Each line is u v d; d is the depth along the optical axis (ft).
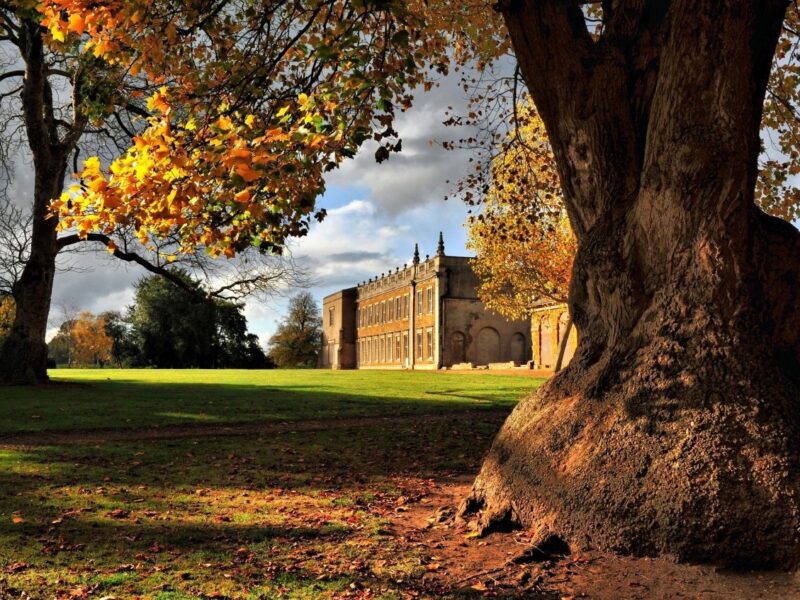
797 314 19.84
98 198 17.75
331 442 41.78
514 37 22.71
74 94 72.08
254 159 17.07
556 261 100.01
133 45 26.91
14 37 75.61
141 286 239.91
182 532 20.88
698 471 17.01
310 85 25.76
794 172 40.50
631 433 18.49
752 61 19.01
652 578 15.92
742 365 18.26
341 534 20.77
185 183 18.30
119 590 15.56
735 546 16.28
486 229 82.58
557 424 20.48
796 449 17.01
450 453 37.78
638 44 22.41
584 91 22.06
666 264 19.97
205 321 237.86
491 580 16.08
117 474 30.63
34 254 79.92
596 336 21.85
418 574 16.67
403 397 74.90
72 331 305.53
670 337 19.22
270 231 25.62
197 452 37.45
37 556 18.08
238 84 26.07
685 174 19.38
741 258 19.25
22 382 80.07
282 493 27.25
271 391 82.48
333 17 28.50
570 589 15.49
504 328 216.74
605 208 22.00
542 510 19.11
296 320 357.20
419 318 230.07
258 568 17.33
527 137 59.82
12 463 32.86
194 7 26.81
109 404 61.67
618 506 17.53
